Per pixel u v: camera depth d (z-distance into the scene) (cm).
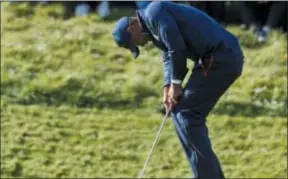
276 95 3406
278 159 2933
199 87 1892
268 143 3048
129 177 2792
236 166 2886
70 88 3403
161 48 1920
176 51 1838
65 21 4100
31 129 3070
